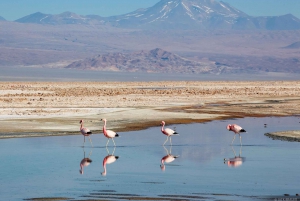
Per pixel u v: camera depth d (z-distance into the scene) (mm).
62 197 25531
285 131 48469
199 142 43031
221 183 28625
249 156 36719
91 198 25328
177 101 81438
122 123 54031
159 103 77188
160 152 38250
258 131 50062
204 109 69812
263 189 27344
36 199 25141
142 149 39594
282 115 65062
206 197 25625
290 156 36781
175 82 167500
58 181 28969
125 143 42219
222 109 70250
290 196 25859
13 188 27344
